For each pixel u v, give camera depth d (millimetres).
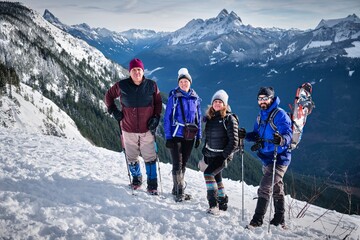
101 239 3531
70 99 165375
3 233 3154
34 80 170000
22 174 5383
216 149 5000
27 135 10594
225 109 4910
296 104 4855
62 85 176375
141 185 5957
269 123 4672
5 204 3777
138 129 5398
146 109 5340
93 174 6148
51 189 4887
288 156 4746
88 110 161250
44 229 3449
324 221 5848
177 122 5316
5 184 4633
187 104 5305
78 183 5402
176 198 5414
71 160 7395
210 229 4340
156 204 5000
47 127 101375
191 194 6082
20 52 184625
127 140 5539
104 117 164500
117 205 4648
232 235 4238
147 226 4070
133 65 5145
